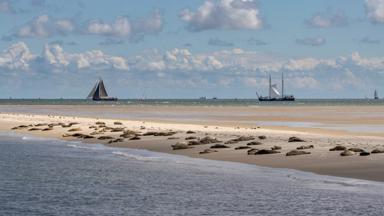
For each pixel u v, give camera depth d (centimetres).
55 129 11912
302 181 4991
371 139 8494
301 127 12044
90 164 6412
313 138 8725
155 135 9681
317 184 4812
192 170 5838
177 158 6944
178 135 9638
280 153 6725
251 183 4941
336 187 4647
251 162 6334
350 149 6556
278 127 11981
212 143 8094
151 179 5256
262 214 3756
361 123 13862
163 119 16138
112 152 7769
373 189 4525
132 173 5656
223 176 5378
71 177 5431
